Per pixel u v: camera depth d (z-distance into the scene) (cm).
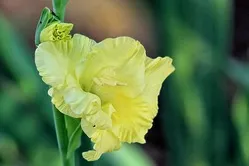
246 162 137
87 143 100
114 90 86
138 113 86
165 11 134
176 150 141
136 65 86
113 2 224
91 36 219
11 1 225
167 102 139
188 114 138
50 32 84
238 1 221
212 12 133
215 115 137
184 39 134
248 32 217
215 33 134
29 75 135
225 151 138
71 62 85
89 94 84
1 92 135
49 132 134
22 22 219
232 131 138
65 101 84
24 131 135
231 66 136
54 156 133
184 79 136
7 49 138
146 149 192
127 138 86
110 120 84
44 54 84
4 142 140
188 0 133
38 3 225
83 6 224
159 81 86
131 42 85
